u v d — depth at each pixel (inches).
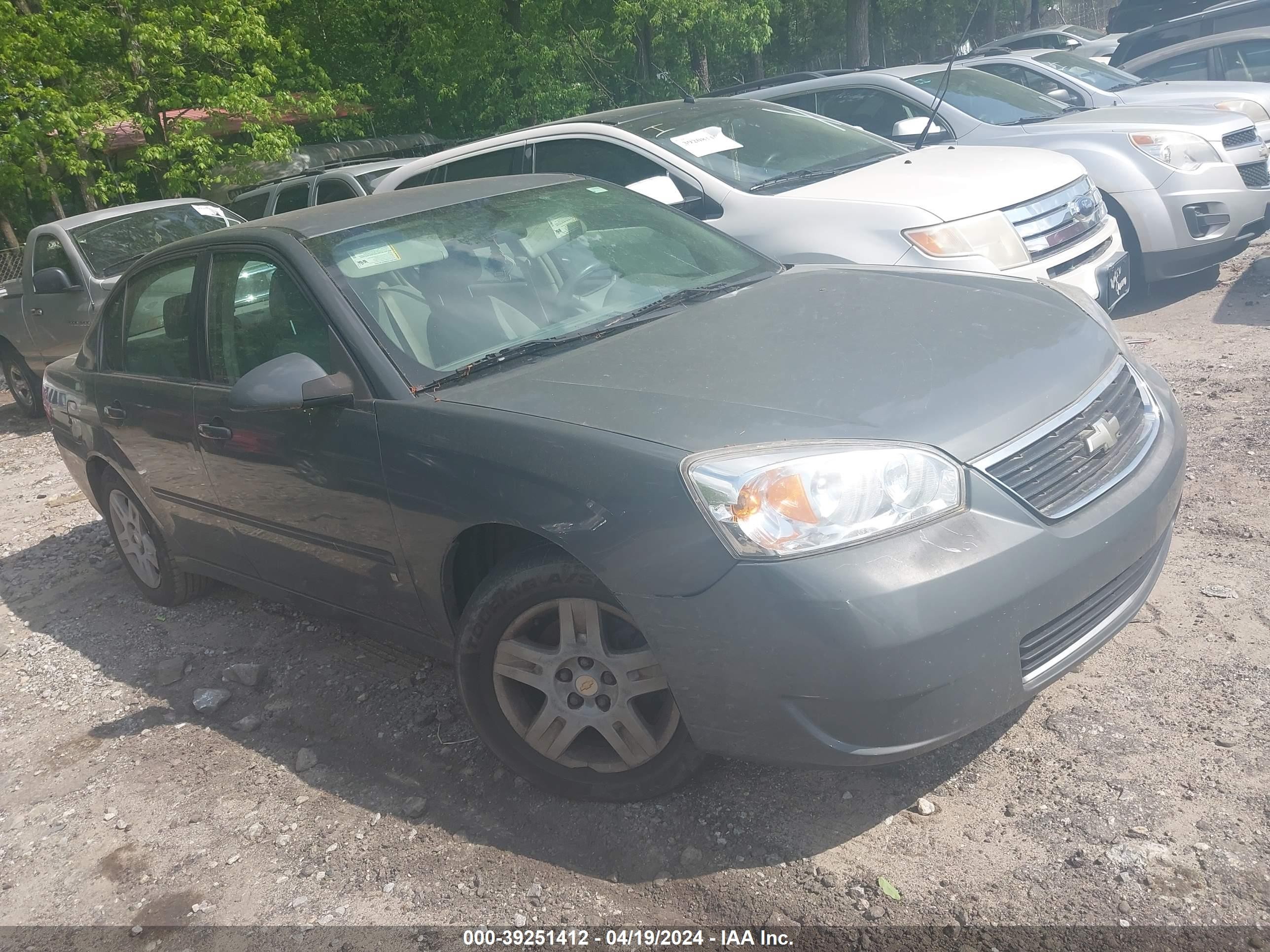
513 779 128.7
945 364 113.0
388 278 139.8
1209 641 131.3
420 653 150.1
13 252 820.0
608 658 113.6
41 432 384.2
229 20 590.2
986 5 1344.7
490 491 113.5
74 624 201.2
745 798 117.8
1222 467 181.3
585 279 147.7
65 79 575.8
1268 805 103.1
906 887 101.6
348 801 130.6
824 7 1244.5
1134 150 294.5
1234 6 533.3
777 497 97.1
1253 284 305.3
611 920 104.0
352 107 786.8
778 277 154.9
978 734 121.8
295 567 152.2
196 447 159.5
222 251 158.9
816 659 95.3
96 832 133.3
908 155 263.4
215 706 157.8
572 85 791.7
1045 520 102.7
